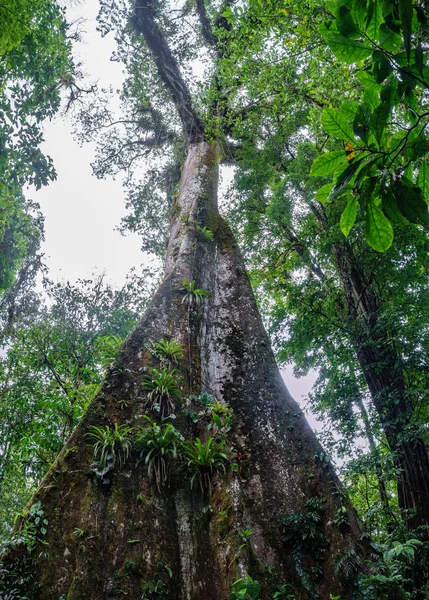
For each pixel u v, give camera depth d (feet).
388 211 7.17
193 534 17.06
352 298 36.42
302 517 18.19
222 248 36.88
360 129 6.95
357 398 33.42
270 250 51.72
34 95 36.42
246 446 21.48
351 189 7.48
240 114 51.60
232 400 23.88
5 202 40.52
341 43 7.02
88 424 19.10
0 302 53.31
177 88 56.18
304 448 21.22
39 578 14.16
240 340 27.71
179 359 24.18
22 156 37.01
